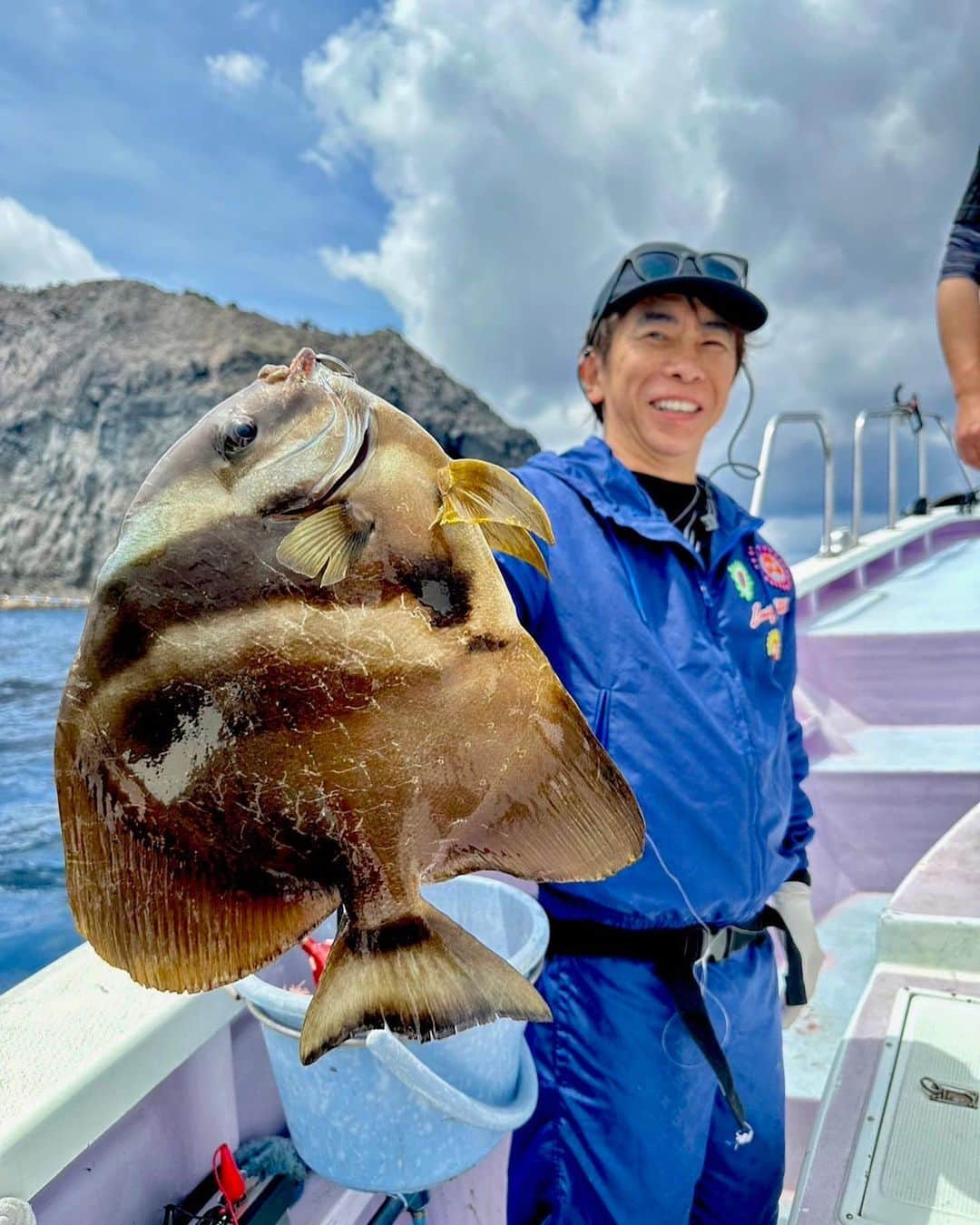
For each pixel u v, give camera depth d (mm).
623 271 1701
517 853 930
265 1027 1134
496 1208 1685
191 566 760
